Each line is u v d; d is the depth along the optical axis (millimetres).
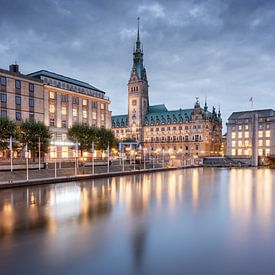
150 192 46156
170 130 179625
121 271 15930
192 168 121938
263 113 141250
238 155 143875
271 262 17125
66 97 95938
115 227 24625
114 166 90188
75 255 18188
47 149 71500
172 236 22188
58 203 35500
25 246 19734
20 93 80750
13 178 55125
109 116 115500
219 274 15562
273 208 33188
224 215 29422
